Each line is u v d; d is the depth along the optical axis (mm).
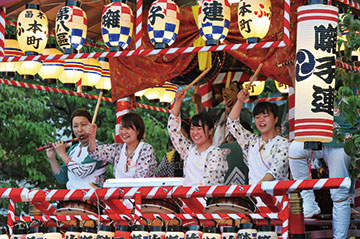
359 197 12219
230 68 14109
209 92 14602
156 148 20844
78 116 11828
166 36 9539
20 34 10773
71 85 12953
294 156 9883
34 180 19266
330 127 8031
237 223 8812
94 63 13312
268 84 18344
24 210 19094
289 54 10812
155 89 14789
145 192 8586
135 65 12797
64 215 9602
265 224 8727
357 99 9125
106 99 15867
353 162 9281
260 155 10086
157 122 21953
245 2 9352
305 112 8023
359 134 9477
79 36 10359
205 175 10188
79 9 10406
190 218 8625
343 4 9461
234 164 11758
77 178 11703
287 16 8125
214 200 9023
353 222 10766
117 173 11172
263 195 8172
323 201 10656
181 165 12031
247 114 14172
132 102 13922
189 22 12008
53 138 20125
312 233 9805
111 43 9820
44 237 8727
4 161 19609
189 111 21703
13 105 19078
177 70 12258
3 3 9992
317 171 11195
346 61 12320
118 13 9727
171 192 8484
